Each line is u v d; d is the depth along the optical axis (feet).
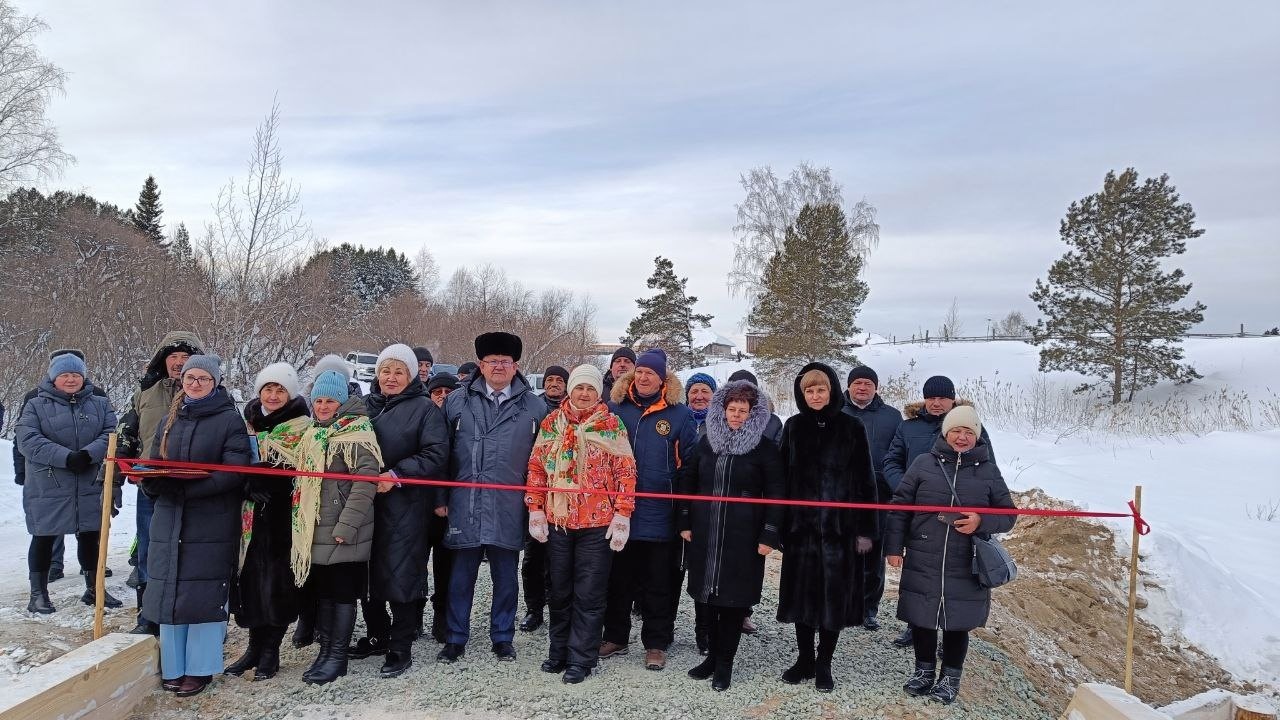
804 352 111.75
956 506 16.26
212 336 57.47
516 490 17.62
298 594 16.56
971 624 16.07
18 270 73.82
